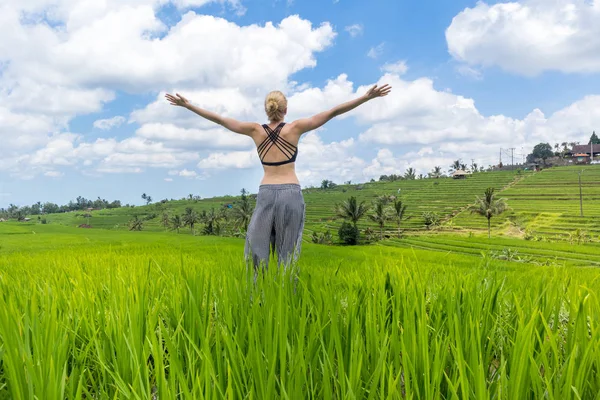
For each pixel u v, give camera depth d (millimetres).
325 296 2391
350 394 1364
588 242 79625
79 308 2584
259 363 1516
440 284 3129
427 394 1406
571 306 2023
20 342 1783
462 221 123000
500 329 2193
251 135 3996
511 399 1413
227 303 2346
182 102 4109
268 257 3799
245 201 96875
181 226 144625
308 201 197750
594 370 1732
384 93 3783
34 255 16094
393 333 1835
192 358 1809
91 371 2104
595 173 175250
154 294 3125
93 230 67562
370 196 191750
